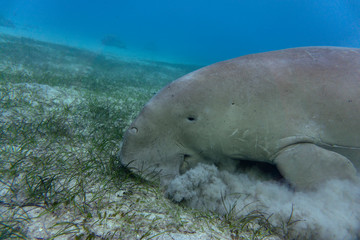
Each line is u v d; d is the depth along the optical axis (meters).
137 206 1.74
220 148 2.14
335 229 1.64
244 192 2.10
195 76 2.19
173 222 1.63
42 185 1.74
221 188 2.05
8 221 1.40
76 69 10.09
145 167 2.07
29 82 5.28
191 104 2.06
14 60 8.35
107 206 1.67
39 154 2.30
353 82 2.07
